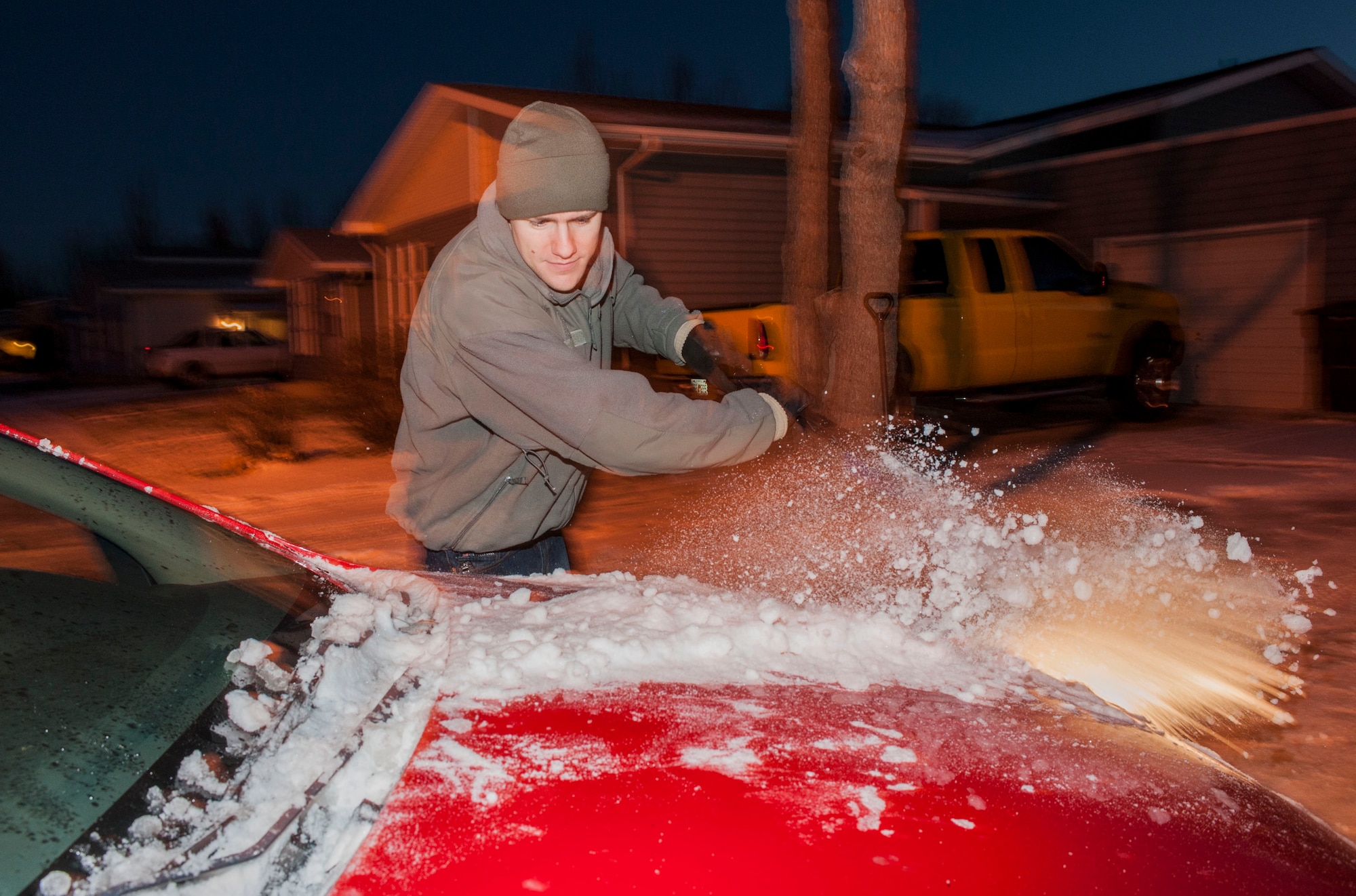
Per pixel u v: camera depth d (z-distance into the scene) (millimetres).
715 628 1943
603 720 1538
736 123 15164
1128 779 1487
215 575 2068
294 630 1853
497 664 1705
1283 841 1403
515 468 2451
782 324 8664
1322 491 7285
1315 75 16250
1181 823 1385
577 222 2066
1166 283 14023
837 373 6777
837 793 1365
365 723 1500
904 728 1585
